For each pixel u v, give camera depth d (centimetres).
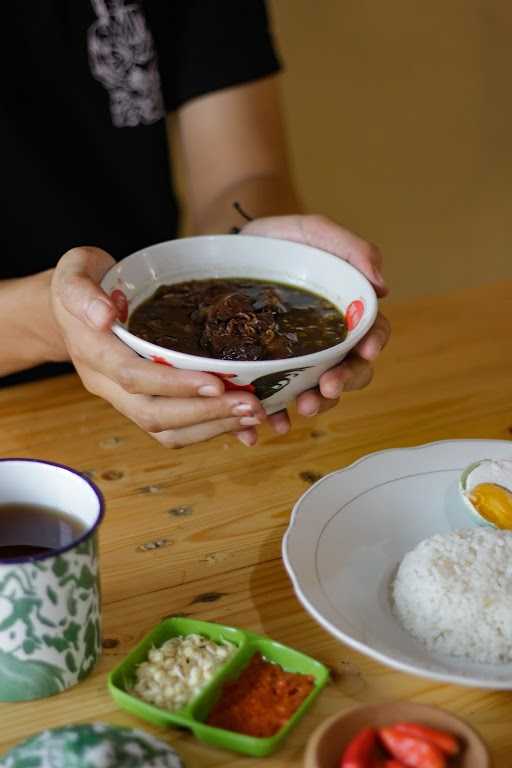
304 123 217
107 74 122
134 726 70
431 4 218
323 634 77
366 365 87
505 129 235
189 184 137
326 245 95
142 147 126
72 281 82
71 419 99
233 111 130
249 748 68
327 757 65
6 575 68
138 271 89
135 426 98
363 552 81
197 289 91
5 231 123
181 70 131
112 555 83
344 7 211
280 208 125
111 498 89
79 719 70
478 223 240
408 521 84
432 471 88
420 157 229
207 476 92
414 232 235
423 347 110
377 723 67
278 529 86
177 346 83
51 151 122
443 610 74
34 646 70
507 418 100
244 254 93
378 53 217
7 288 101
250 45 130
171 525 86
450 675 69
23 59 119
